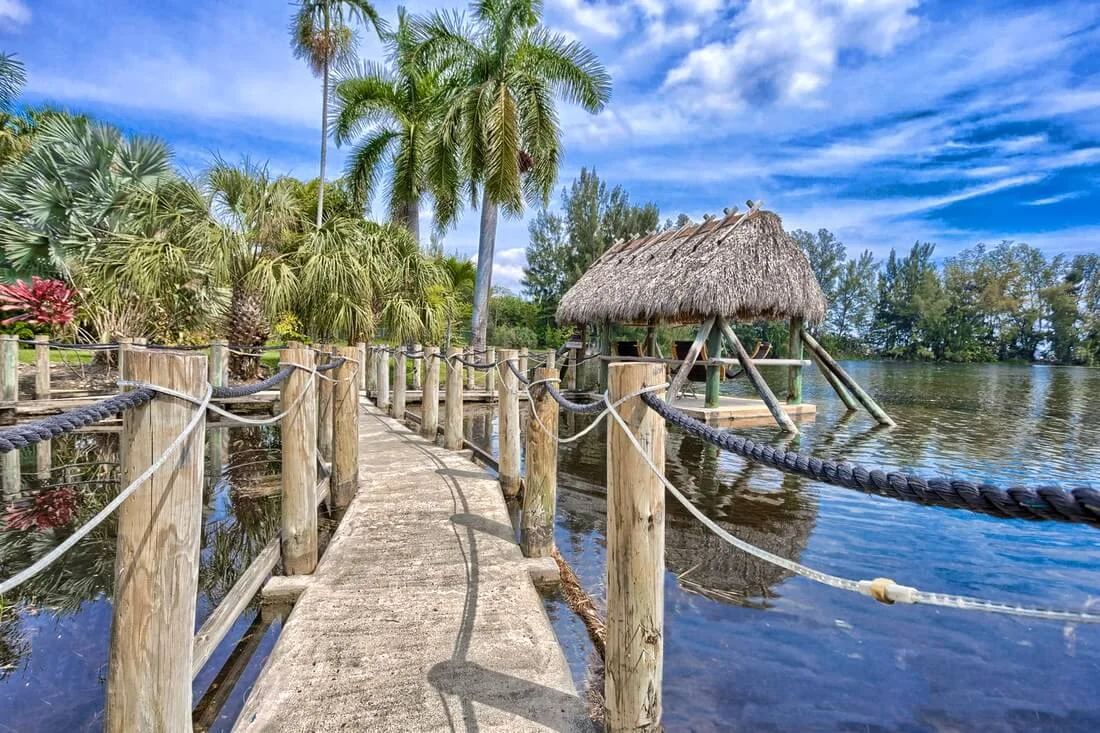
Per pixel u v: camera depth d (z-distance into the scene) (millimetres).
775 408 8617
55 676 2451
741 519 4484
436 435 7391
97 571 3523
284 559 3240
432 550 3594
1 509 4762
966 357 53500
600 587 3379
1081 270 54125
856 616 2957
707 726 2145
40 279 10672
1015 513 1035
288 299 10508
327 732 1973
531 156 14117
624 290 11180
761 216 9758
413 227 16531
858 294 61469
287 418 3232
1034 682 2418
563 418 10859
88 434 7969
